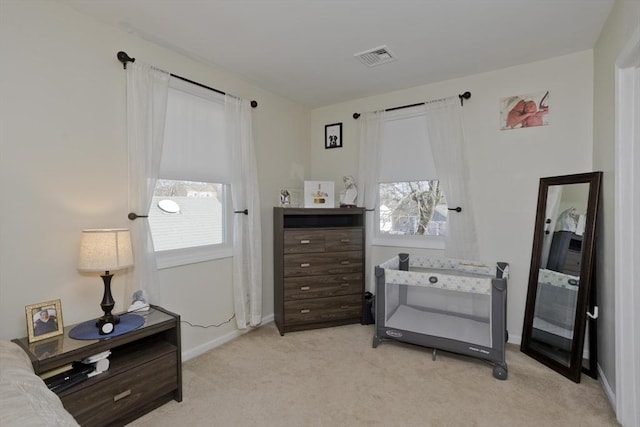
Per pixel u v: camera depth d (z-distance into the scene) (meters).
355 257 3.32
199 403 1.99
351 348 2.76
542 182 2.64
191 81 2.59
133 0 1.86
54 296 1.87
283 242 3.06
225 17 2.05
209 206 2.84
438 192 3.22
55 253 1.87
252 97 3.21
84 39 1.99
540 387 2.14
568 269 2.36
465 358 2.56
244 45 2.42
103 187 2.08
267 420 1.83
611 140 1.98
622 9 1.77
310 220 3.36
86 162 2.01
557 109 2.62
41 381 1.19
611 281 1.97
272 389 2.13
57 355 1.51
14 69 1.72
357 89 3.34
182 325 2.57
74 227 1.95
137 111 2.21
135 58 2.26
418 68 2.83
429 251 3.24
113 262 1.79
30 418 0.88
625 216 1.78
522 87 2.76
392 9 1.97
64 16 1.90
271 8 1.95
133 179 2.20
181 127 2.56
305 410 1.92
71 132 1.94
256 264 3.04
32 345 1.61
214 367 2.44
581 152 2.54
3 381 1.07
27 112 1.76
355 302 3.33
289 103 3.68
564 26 2.17
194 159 2.65
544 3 1.91
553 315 2.45
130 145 2.20
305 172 3.92
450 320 2.67
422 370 2.38
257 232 3.06
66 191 1.92
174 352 1.99
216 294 2.84
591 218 2.18
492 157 2.90
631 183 1.77
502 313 2.26
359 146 3.57
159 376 1.91
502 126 2.85
